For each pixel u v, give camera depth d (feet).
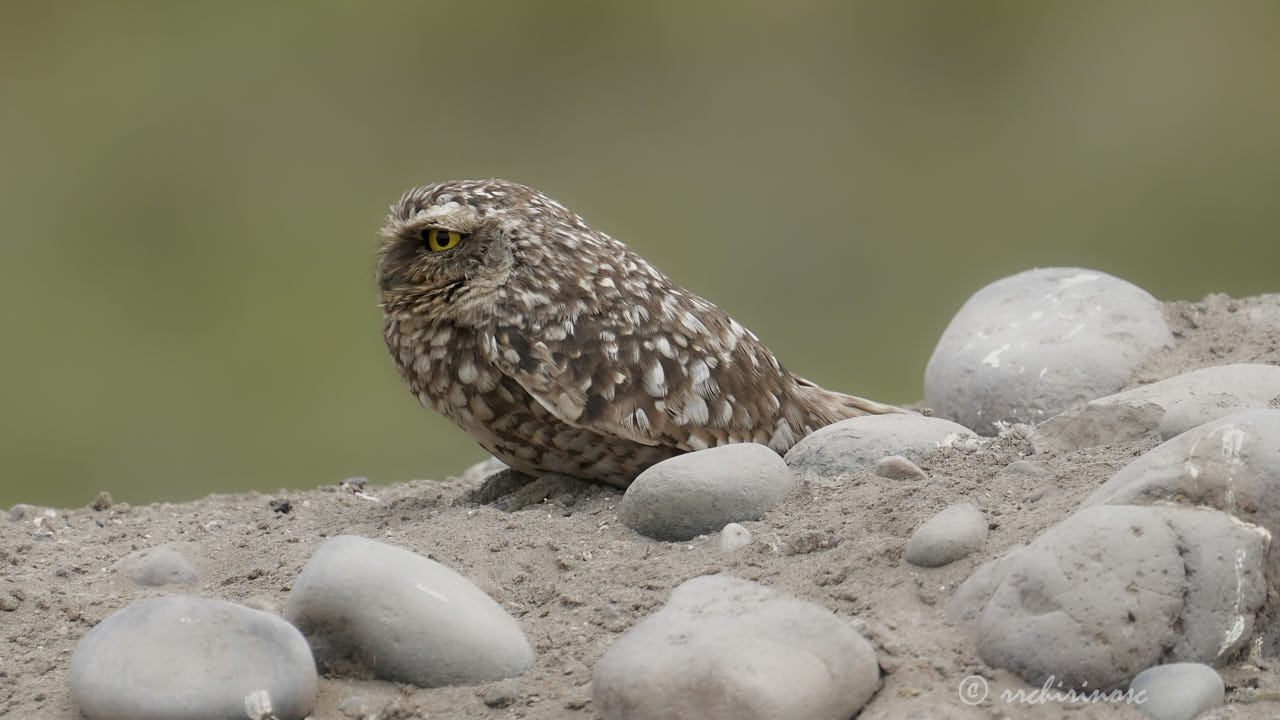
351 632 23.16
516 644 23.43
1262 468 22.31
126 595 27.86
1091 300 36.99
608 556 27.09
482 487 33.35
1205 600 21.21
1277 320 37.22
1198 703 20.24
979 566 23.54
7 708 23.31
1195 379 29.01
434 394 31.53
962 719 20.52
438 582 23.63
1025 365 35.12
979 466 28.09
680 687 20.33
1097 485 25.36
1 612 27.12
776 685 20.15
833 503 27.20
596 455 30.86
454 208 30.50
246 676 21.75
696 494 27.32
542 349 29.84
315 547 29.76
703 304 32.35
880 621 22.97
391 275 31.35
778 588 24.41
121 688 21.65
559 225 31.14
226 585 28.27
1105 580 21.26
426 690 22.90
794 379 34.86
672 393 30.60
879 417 30.37
